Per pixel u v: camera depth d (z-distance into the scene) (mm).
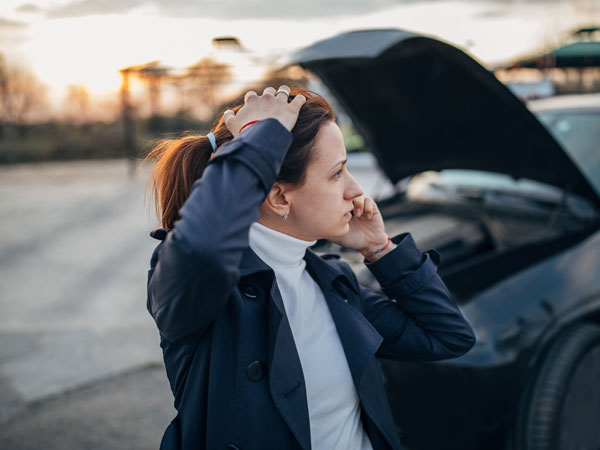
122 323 3941
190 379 913
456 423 1859
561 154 2201
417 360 1135
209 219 756
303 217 929
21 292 4785
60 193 11117
